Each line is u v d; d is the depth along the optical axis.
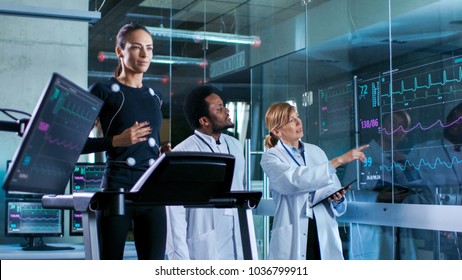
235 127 4.90
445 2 3.47
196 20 5.23
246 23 4.93
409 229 3.46
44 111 1.62
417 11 3.62
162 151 2.96
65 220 4.48
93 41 5.55
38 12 4.34
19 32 4.76
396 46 3.76
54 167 1.73
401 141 3.70
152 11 5.36
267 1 4.75
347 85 4.09
